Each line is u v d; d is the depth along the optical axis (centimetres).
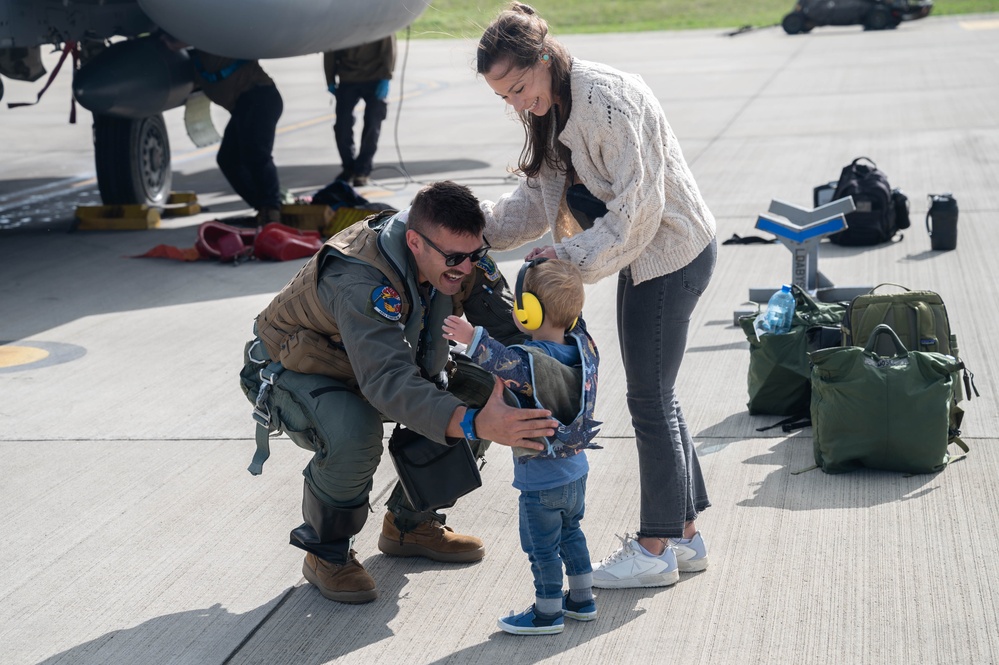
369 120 1138
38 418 500
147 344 614
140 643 309
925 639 291
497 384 277
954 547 339
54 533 383
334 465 309
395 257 295
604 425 468
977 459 404
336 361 315
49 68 2766
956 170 1062
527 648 297
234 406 509
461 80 2417
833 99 1725
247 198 938
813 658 285
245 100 884
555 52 279
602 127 278
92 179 1298
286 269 793
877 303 417
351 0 831
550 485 289
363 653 299
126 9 928
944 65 2200
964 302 614
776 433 444
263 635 311
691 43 3222
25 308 702
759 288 614
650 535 320
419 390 284
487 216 334
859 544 345
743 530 360
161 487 420
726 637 297
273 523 386
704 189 1035
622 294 315
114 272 798
